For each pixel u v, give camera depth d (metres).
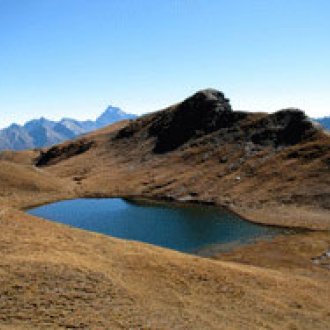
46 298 30.09
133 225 87.19
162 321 30.92
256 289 42.50
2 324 25.73
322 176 102.06
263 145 132.38
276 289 43.62
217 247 69.50
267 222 85.62
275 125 137.88
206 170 131.50
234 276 44.16
